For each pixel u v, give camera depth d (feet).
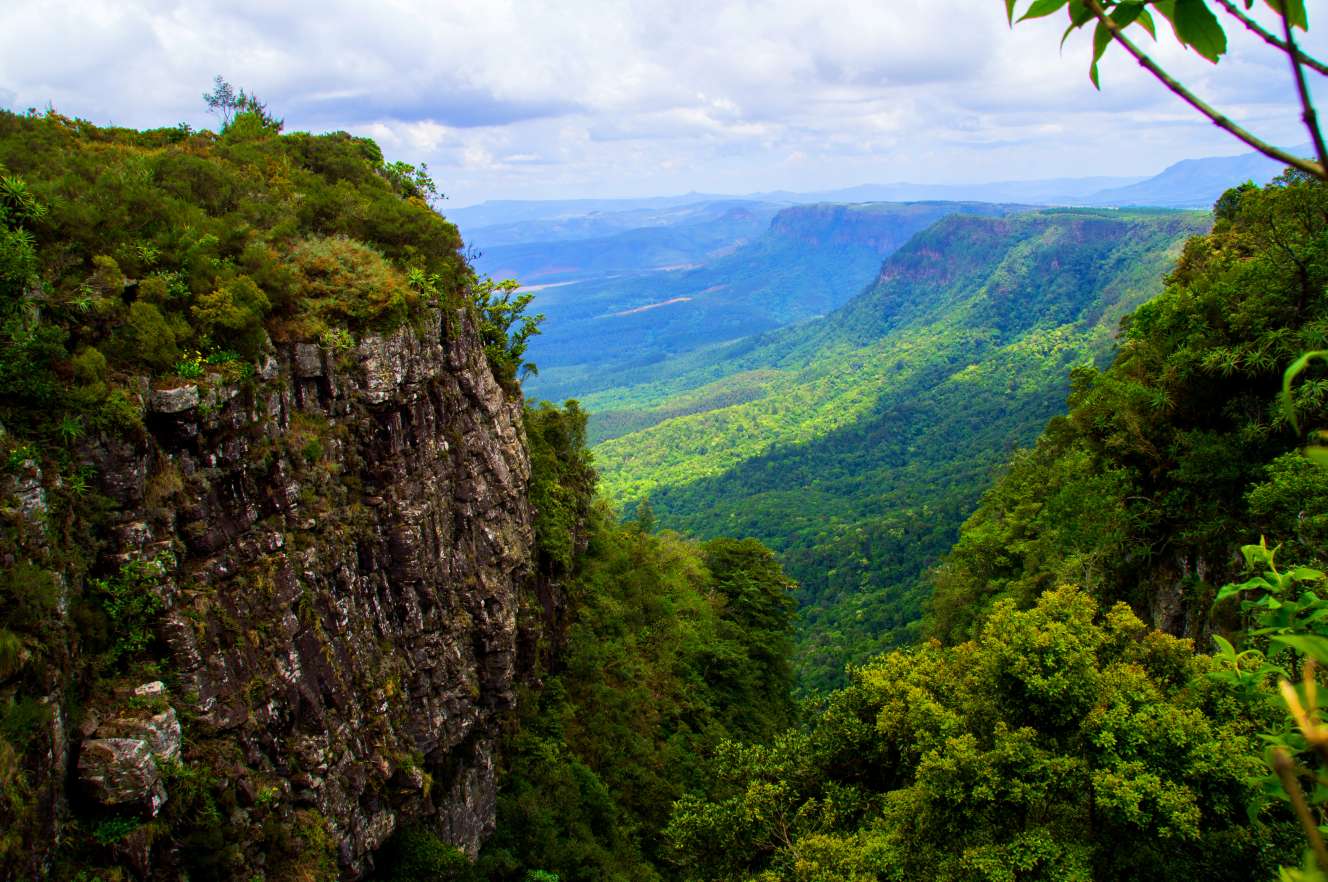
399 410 69.36
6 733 37.40
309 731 55.88
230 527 53.52
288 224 67.62
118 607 46.03
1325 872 6.66
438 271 78.89
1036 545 124.47
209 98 95.20
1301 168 6.73
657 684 127.54
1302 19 6.92
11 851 36.14
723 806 70.44
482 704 81.41
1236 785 43.45
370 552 65.41
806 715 143.02
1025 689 50.80
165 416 50.03
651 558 162.71
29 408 44.14
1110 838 46.39
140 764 42.45
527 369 109.81
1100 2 8.24
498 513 86.17
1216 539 72.33
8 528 40.81
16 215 48.98
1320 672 27.71
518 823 87.66
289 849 51.85
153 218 57.21
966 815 48.34
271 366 57.98
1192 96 7.43
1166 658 54.60
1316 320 66.54
